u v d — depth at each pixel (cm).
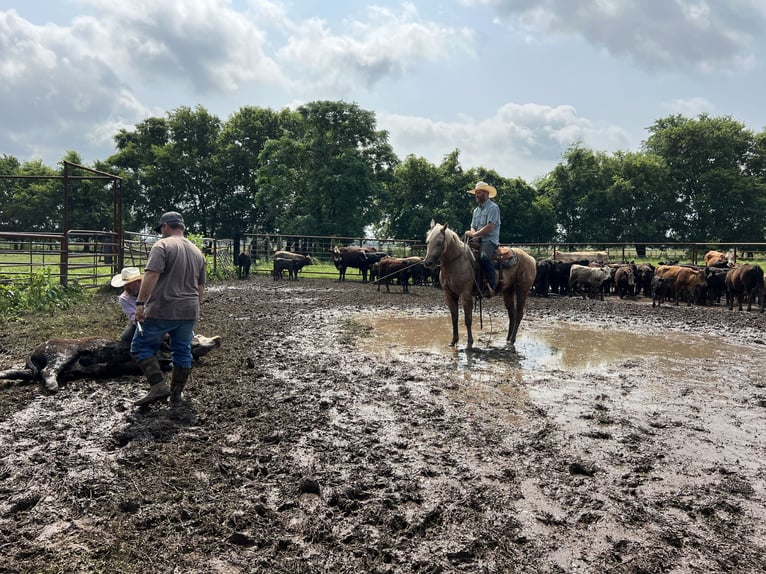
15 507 311
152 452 394
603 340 920
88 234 1434
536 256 2972
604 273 1695
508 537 292
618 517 316
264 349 782
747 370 702
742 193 5844
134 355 496
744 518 319
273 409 506
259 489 343
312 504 327
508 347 843
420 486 353
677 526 307
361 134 4781
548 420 491
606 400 559
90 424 452
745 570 265
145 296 471
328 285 2059
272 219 5684
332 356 749
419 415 500
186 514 307
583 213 6222
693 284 1508
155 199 5431
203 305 1303
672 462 401
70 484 339
